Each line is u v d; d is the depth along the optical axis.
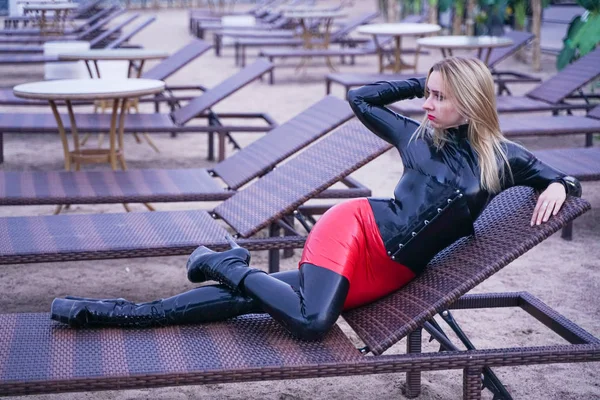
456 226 2.82
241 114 7.75
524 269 4.82
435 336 3.01
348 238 2.76
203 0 30.03
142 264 4.93
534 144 8.46
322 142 4.67
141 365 2.50
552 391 3.31
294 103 10.81
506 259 2.72
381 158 7.88
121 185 5.02
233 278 2.81
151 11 28.28
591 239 5.43
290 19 17.77
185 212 4.41
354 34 19.69
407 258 2.83
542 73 12.95
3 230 3.96
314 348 2.65
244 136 9.01
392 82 3.05
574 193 2.82
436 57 15.50
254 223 4.07
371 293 2.85
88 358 2.55
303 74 13.97
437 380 3.41
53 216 4.28
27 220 4.18
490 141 2.79
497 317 4.11
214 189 4.95
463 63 2.76
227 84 7.68
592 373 3.49
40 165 7.34
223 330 2.82
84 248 3.69
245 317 2.96
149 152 8.08
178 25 22.73
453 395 3.27
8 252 3.60
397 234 2.80
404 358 2.58
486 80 2.76
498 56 9.64
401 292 2.87
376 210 2.83
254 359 2.56
